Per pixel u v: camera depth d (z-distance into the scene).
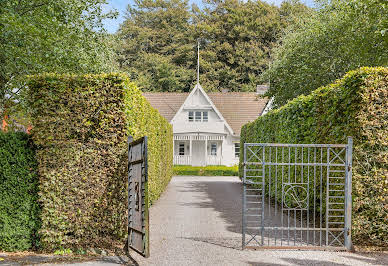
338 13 14.10
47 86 6.24
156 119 12.30
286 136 10.47
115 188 6.27
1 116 10.90
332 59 14.23
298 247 6.19
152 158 10.91
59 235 6.18
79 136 6.30
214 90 45.53
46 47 9.87
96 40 11.54
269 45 50.00
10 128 11.62
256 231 7.77
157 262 5.56
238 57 48.66
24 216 6.22
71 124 6.23
